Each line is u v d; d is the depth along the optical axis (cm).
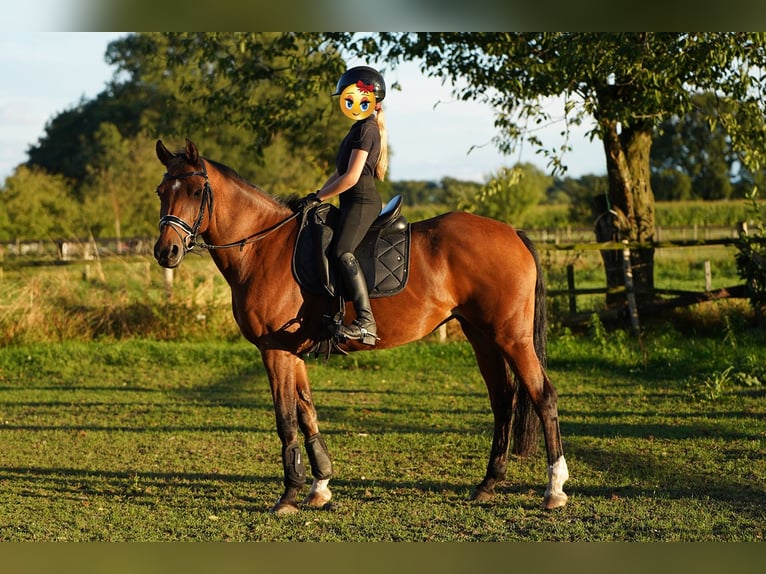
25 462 679
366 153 525
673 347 1147
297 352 550
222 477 621
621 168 1367
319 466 552
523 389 541
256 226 553
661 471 606
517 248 545
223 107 1599
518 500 545
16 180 3553
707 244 1255
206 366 1200
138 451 714
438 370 1132
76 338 1350
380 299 537
